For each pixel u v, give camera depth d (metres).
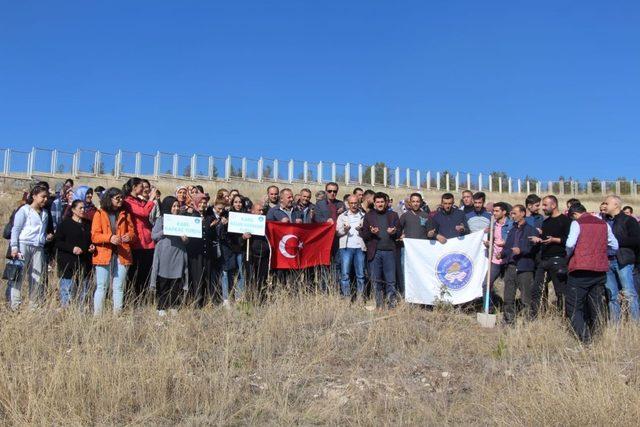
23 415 6.04
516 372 7.62
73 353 7.38
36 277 9.84
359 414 6.42
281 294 10.47
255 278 11.33
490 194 57.78
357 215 11.62
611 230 10.02
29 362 7.20
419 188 54.97
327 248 12.03
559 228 9.95
